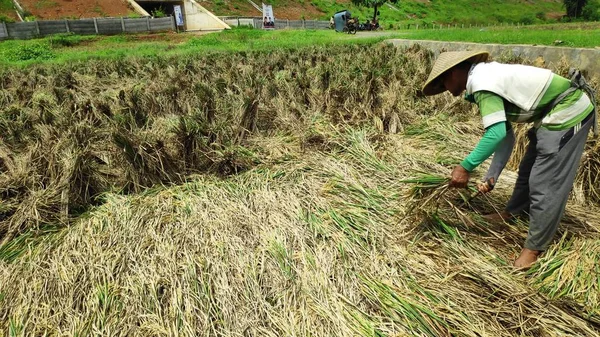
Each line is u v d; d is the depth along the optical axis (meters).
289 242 2.92
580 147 2.37
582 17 53.25
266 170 4.08
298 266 2.72
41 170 3.96
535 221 2.54
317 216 3.20
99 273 2.70
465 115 5.53
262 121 5.45
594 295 2.32
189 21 34.84
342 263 2.72
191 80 7.71
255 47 16.14
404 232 2.97
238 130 4.91
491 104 2.31
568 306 2.26
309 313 2.35
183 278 2.60
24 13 28.22
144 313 2.39
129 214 3.33
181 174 4.09
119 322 2.35
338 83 6.43
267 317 2.35
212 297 2.47
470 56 2.39
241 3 44.84
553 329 2.15
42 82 8.67
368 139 4.59
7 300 2.59
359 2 35.28
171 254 2.84
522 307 2.28
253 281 2.57
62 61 13.59
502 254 2.82
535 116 2.45
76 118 5.01
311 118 5.40
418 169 3.67
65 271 2.74
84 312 2.46
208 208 3.38
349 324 2.26
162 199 3.59
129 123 4.67
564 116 2.33
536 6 80.38
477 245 2.85
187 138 4.23
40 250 3.01
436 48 12.10
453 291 2.43
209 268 2.71
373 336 2.17
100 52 16.42
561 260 2.58
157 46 19.39
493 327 2.20
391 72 7.62
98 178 3.93
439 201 2.91
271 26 33.72
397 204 3.30
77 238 3.09
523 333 2.15
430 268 2.64
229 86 6.89
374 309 2.40
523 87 2.34
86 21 24.75
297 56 10.55
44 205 3.48
